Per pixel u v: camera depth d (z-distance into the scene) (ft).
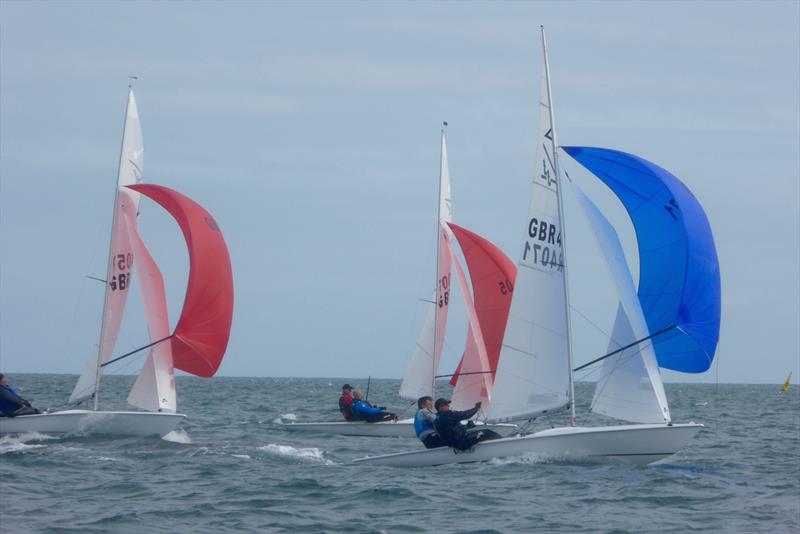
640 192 211.00
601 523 156.04
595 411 214.90
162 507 165.99
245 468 216.54
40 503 168.25
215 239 271.69
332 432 330.34
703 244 206.69
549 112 225.97
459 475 203.62
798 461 247.91
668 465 225.76
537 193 224.94
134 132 275.18
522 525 153.99
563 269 222.69
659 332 206.49
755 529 152.56
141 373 268.21
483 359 317.42
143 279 270.05
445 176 350.23
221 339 270.46
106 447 247.91
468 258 321.73
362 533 147.95
